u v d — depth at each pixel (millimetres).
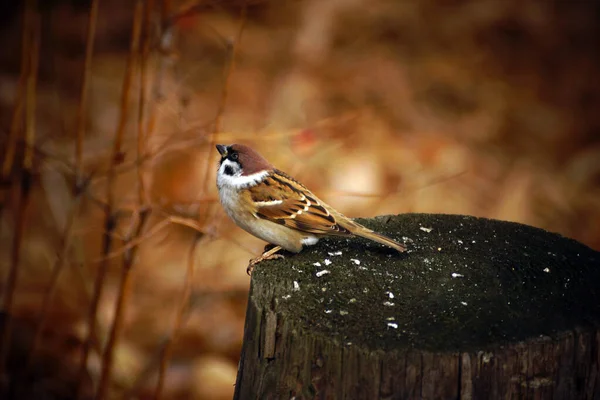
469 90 17469
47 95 15766
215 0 8695
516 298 6004
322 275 6352
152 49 8398
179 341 11156
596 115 17016
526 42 19297
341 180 13531
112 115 15219
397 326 5523
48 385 10047
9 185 8875
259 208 7242
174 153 12328
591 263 6668
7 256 12273
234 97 16156
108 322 11070
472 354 5180
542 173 15086
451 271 6469
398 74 17438
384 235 7207
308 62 17406
